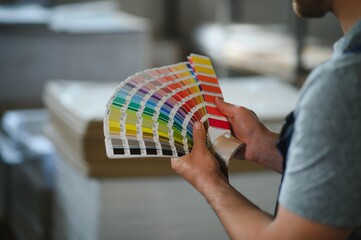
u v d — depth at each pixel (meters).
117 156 1.32
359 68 1.13
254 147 1.55
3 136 4.09
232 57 5.05
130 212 2.70
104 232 2.70
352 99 1.11
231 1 5.52
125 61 5.36
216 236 2.78
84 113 2.70
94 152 2.62
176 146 1.40
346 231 1.14
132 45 5.34
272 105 2.96
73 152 2.78
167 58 6.93
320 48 5.09
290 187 1.15
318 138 1.12
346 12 1.24
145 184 2.68
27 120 3.90
